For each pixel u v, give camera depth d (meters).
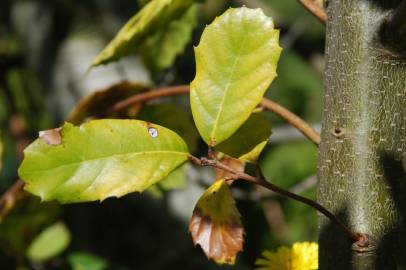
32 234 0.98
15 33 1.53
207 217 0.62
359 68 0.61
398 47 0.61
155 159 0.61
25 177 0.61
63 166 0.61
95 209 1.37
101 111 0.85
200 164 0.62
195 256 1.30
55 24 1.44
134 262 1.35
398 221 0.61
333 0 0.63
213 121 0.62
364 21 0.61
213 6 1.50
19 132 1.47
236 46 0.62
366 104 0.61
